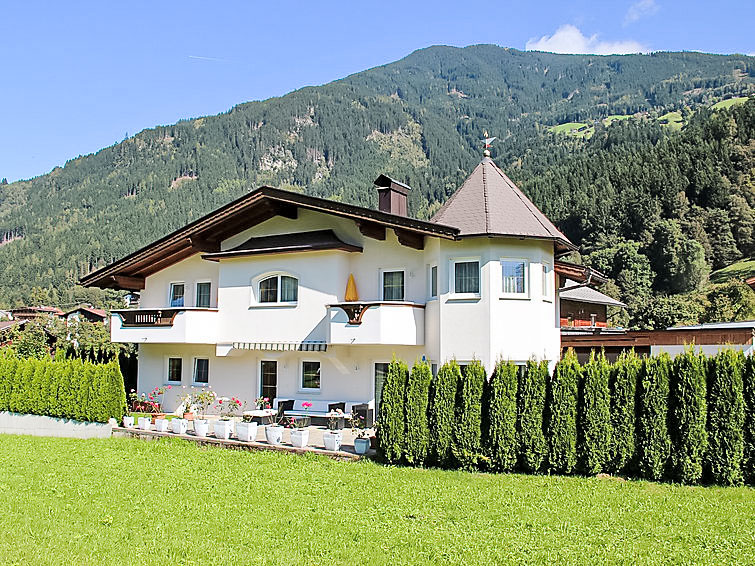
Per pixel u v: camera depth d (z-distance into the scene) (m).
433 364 19.53
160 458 15.97
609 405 13.41
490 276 18.84
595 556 8.69
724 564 8.39
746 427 12.47
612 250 82.12
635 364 13.40
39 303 115.88
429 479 13.21
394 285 20.70
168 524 10.22
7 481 13.45
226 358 23.97
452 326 19.14
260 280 22.61
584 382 13.54
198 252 25.23
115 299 116.50
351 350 21.09
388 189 22.12
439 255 19.41
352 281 21.05
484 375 14.22
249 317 22.45
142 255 24.50
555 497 11.70
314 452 15.75
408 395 14.63
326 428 20.06
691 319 49.53
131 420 20.14
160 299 26.50
